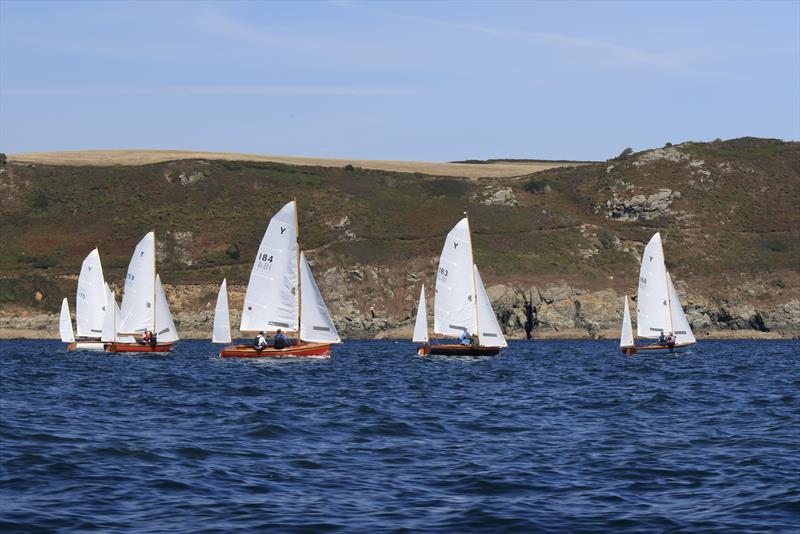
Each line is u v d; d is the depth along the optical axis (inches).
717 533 780.0
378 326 6387.8
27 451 1148.5
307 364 2883.9
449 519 826.8
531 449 1233.4
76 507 857.5
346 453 1184.2
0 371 2650.1
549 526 804.6
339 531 780.6
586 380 2443.4
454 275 3260.3
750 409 1723.7
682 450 1225.4
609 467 1097.4
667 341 3732.8
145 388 2069.4
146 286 3602.4
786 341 5836.6
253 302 2928.2
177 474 1021.8
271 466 1083.9
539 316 6235.2
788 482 990.4
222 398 1834.4
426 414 1608.0
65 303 4461.1
